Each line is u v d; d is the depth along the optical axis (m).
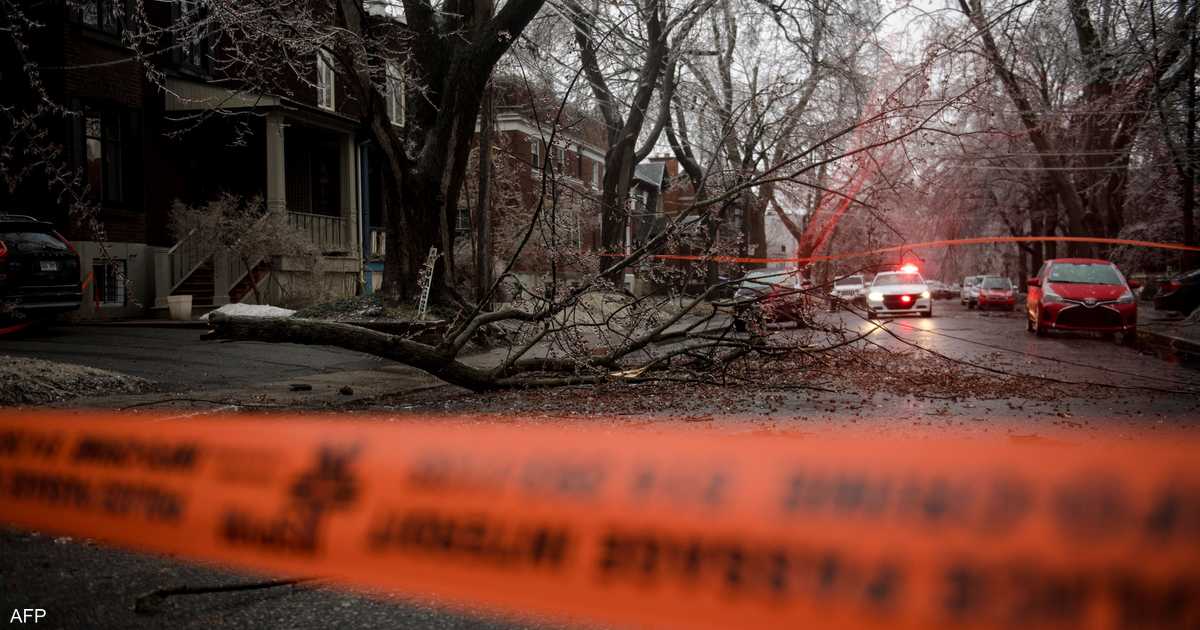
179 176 22.91
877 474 3.39
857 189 10.77
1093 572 2.40
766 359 10.35
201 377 10.20
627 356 13.03
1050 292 18.95
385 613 2.99
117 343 13.60
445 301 16.30
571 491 3.24
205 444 4.23
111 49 19.72
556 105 22.70
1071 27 25.97
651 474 3.39
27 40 16.50
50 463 4.18
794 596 2.47
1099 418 7.57
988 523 2.71
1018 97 23.53
